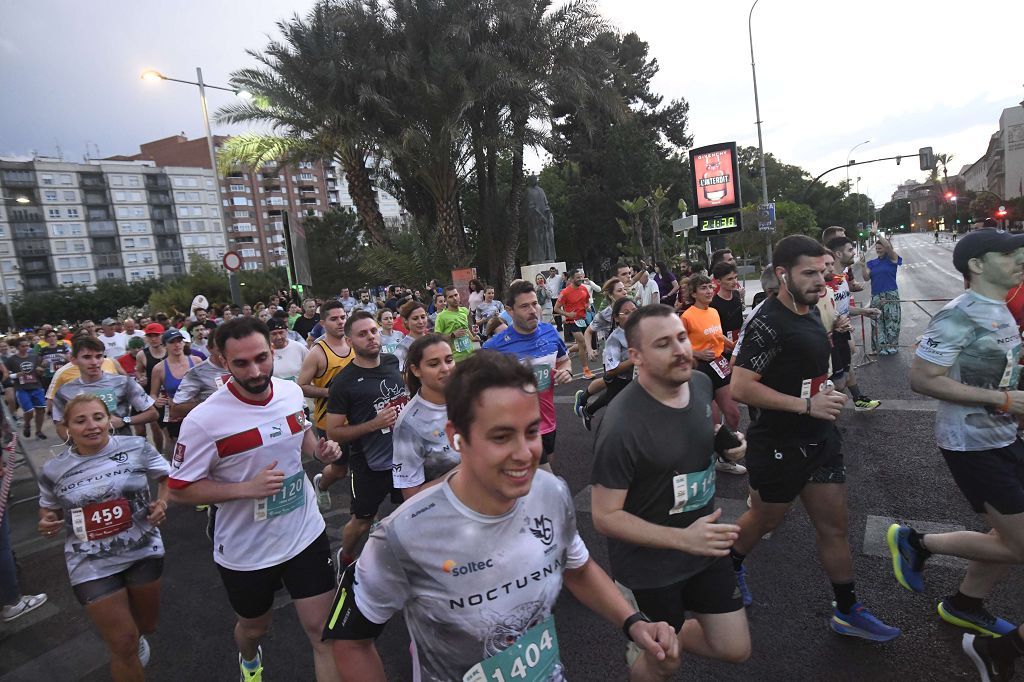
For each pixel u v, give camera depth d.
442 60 18.98
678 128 45.56
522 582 1.54
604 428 2.29
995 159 91.44
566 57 21.44
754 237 31.72
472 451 1.41
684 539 2.16
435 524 1.48
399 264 21.94
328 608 2.88
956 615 3.03
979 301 2.71
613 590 1.82
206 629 3.95
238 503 2.79
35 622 4.34
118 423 5.59
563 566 1.68
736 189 18.05
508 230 24.67
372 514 4.18
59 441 10.61
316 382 5.34
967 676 2.73
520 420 1.38
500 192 31.00
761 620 3.30
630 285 10.51
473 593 1.49
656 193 32.91
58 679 3.62
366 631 1.54
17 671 3.74
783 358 2.86
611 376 5.14
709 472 2.42
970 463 2.76
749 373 2.91
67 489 3.03
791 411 2.79
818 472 2.95
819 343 2.84
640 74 43.09
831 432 2.98
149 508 3.22
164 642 3.83
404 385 4.23
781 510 3.05
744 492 4.98
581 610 3.60
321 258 48.28
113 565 3.06
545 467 4.67
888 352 9.45
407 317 6.20
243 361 2.72
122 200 122.31
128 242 123.12
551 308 17.19
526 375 1.41
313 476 6.91
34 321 74.94
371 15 20.02
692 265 9.97
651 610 2.36
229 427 2.77
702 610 2.36
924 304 15.31
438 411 3.34
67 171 116.31
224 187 114.38
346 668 1.55
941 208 118.56
